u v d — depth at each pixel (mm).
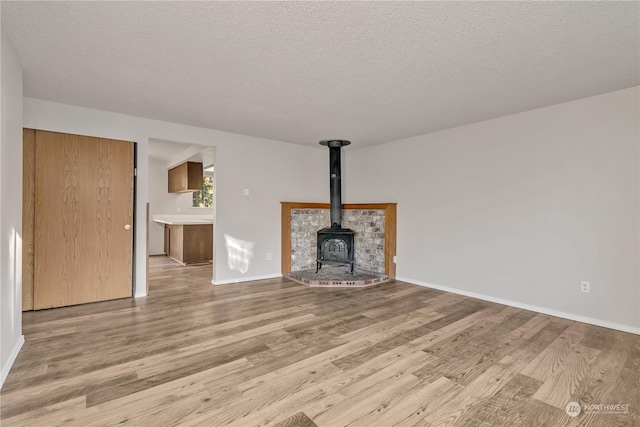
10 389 1916
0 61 1926
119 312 3373
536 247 3529
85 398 1838
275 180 5277
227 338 2727
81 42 2197
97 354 2396
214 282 4695
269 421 1666
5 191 2055
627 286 2945
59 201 3467
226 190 4742
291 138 5094
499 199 3848
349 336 2793
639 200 2885
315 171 5840
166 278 5074
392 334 2844
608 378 2115
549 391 1963
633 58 2379
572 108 3275
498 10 1812
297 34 2082
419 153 4797
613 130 3021
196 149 5555
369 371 2191
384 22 1938
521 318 3293
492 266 3908
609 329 3000
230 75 2725
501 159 3836
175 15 1880
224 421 1661
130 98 3299
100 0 1735
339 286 4637
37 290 3375
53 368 2178
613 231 3021
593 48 2236
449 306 3695
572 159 3273
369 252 5488
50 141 3400
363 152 5758
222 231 4715
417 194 4816
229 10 1826
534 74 2668
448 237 4391
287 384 2018
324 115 3824
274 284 4742
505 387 2004
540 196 3500
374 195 5531
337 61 2459
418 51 2301
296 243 5527
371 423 1660
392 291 4375
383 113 3740
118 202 3826
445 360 2355
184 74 2707
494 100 3281
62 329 2877
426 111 3656
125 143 3857
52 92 3139
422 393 1934
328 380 2070
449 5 1769
